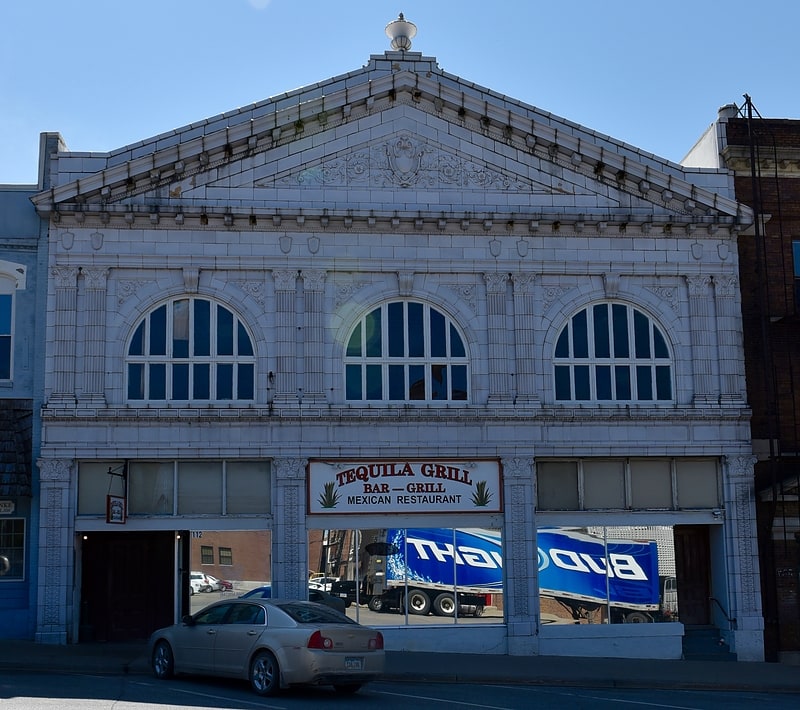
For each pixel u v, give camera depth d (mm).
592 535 26359
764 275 28016
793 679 22344
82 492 25062
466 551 25812
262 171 26312
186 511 25312
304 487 25438
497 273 26641
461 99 26781
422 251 26547
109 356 25422
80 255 25531
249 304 25953
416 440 25812
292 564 25094
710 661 25609
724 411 26672
